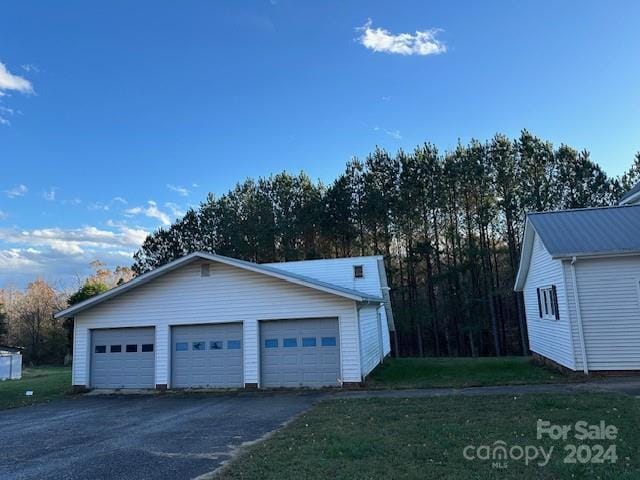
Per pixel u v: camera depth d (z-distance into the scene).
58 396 14.96
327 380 13.94
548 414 7.99
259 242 36.50
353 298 13.77
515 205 31.88
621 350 12.49
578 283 13.03
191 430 8.65
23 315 48.94
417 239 35.31
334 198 35.72
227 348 14.86
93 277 52.38
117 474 5.97
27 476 6.11
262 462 5.98
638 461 5.32
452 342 35.16
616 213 15.03
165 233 40.53
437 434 6.95
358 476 5.20
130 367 15.44
